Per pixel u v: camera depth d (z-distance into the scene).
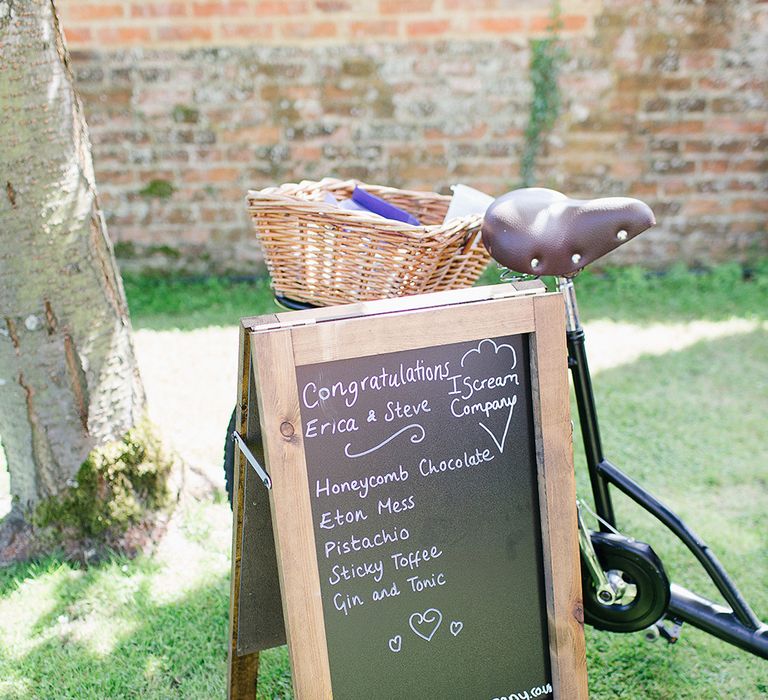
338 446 1.59
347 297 1.93
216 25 4.58
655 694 2.15
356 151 4.82
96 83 4.67
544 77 4.64
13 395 2.46
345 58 4.65
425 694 1.72
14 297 2.35
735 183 4.90
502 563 1.75
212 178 4.87
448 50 4.63
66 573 2.54
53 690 2.16
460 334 1.63
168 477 2.72
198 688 2.17
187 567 2.59
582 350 2.02
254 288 4.93
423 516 1.68
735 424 3.46
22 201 2.27
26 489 2.61
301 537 1.53
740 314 4.55
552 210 1.86
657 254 5.06
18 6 2.14
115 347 2.55
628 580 2.07
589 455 2.11
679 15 4.57
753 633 2.03
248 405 1.62
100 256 2.47
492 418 1.71
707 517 2.85
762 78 4.70
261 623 1.85
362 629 1.66
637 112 4.75
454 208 2.09
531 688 1.81
